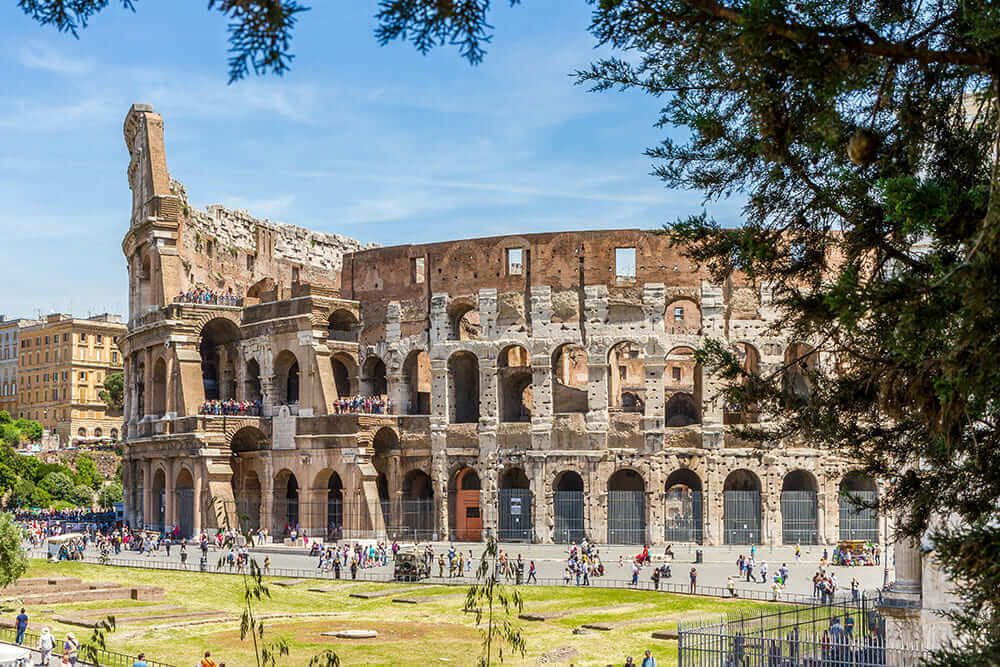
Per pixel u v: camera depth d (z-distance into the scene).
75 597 80.44
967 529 18.28
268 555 106.81
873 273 18.53
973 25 15.22
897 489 20.59
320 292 122.19
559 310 115.62
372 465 116.69
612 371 136.00
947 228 16.00
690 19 16.70
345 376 132.00
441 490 118.00
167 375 123.38
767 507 111.38
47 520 147.12
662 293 113.69
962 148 18.44
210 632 68.56
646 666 53.62
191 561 102.31
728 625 49.88
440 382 119.44
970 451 18.28
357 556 101.25
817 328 20.22
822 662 42.59
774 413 22.20
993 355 14.99
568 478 127.62
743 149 20.28
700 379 113.44
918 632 41.41
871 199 18.81
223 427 118.62
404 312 122.56
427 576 92.81
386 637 67.06
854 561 98.38
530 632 68.44
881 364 18.19
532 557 102.69
